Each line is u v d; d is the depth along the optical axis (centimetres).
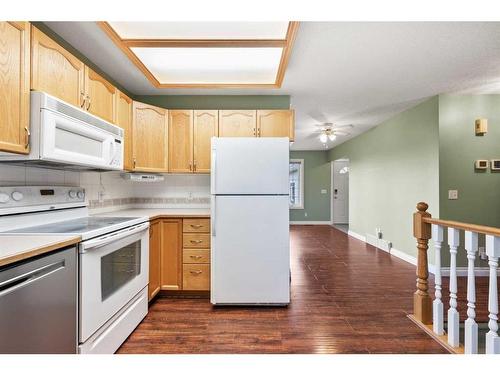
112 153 222
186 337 208
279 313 249
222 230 257
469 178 356
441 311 206
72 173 238
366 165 568
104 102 226
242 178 257
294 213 852
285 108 347
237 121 319
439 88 330
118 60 254
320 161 850
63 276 139
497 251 155
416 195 399
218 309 257
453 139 355
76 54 236
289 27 204
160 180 320
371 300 278
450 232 193
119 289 193
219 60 266
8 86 136
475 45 231
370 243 543
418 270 231
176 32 215
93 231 163
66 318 141
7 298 109
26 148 147
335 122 496
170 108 345
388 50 239
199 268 283
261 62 271
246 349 193
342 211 853
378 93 346
